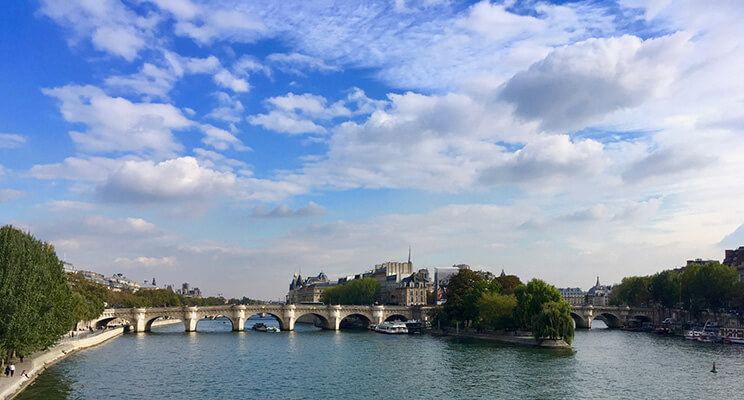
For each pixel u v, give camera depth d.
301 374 116.44
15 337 87.12
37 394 91.38
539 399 93.56
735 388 102.88
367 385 104.56
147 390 98.62
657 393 98.44
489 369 122.31
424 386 103.50
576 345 178.00
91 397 91.81
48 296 104.62
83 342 157.38
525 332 184.12
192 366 126.25
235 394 96.56
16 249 94.38
